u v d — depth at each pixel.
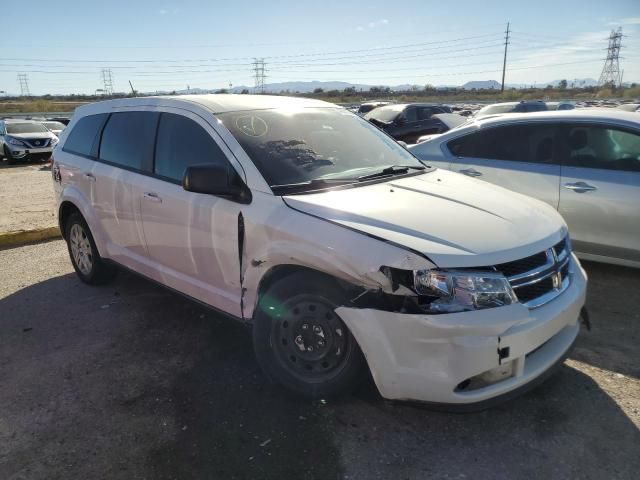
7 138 18.72
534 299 2.76
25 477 2.60
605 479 2.48
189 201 3.55
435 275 2.53
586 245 4.87
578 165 4.90
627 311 4.27
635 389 3.18
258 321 3.14
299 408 3.08
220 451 2.74
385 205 2.99
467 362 2.50
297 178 3.29
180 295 3.94
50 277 5.49
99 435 2.90
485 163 5.40
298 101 4.28
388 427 2.89
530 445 2.72
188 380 3.42
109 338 4.05
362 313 2.67
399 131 15.92
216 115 3.62
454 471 2.56
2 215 8.59
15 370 3.62
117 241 4.47
